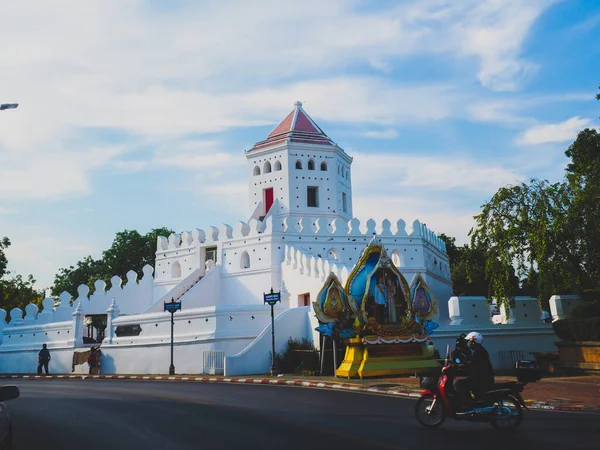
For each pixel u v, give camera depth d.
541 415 12.84
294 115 56.50
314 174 52.47
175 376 26.75
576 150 31.47
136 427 11.99
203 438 10.54
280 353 27.64
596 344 21.66
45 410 15.30
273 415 13.13
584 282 25.34
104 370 32.28
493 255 25.92
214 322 28.98
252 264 42.88
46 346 34.22
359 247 43.41
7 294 56.81
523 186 25.31
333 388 19.39
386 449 9.31
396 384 18.89
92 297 44.94
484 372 11.37
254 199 53.12
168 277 47.94
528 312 29.66
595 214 23.41
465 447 9.39
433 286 45.22
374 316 22.19
